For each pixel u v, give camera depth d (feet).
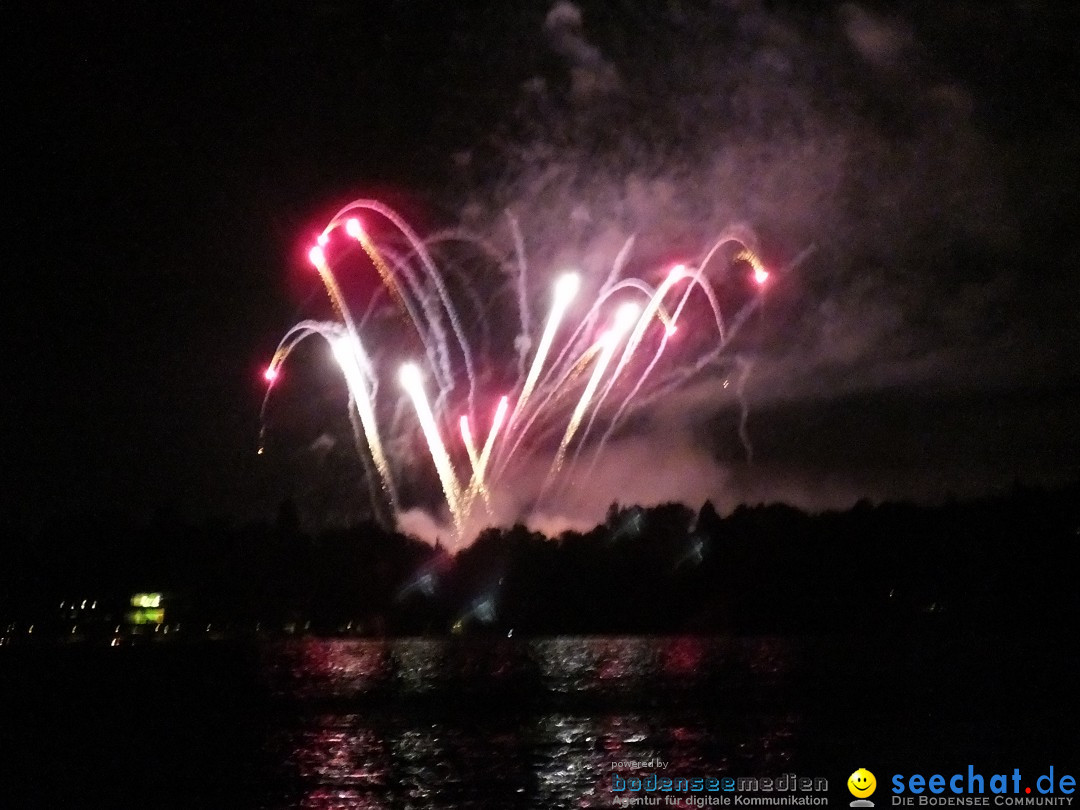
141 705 316.60
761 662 461.78
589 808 152.15
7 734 245.65
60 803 165.48
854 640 640.17
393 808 154.40
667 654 558.56
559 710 288.92
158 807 161.17
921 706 260.42
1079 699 270.46
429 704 312.09
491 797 162.09
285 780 180.96
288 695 350.23
